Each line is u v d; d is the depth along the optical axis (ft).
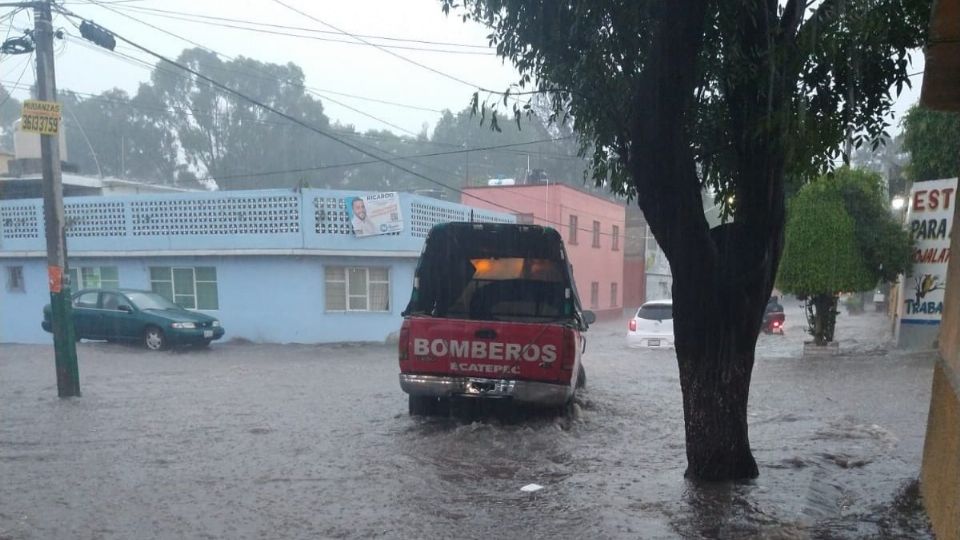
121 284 67.82
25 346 62.75
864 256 45.85
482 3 19.02
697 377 17.67
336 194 63.10
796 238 46.44
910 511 15.35
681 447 22.45
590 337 77.05
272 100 146.51
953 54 9.73
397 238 65.26
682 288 17.12
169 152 150.82
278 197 62.44
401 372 25.39
